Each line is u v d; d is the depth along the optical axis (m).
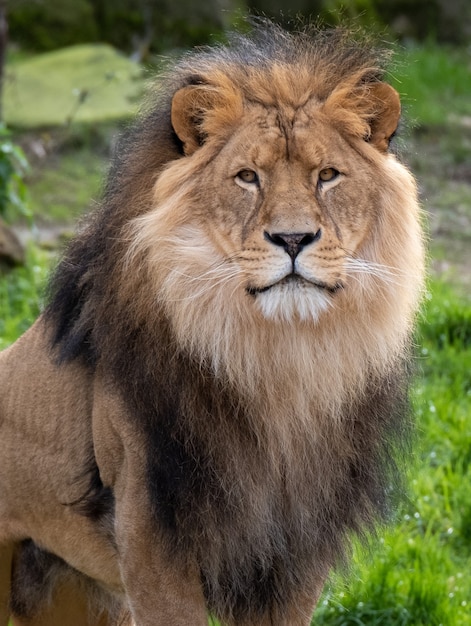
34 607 9.87
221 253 8.02
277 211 7.79
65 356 8.73
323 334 8.11
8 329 16.14
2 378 9.55
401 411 9.00
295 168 7.95
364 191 8.15
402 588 11.31
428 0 36.72
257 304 7.93
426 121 29.31
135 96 29.92
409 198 8.38
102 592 9.73
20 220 23.59
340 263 7.98
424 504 12.73
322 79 8.27
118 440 8.40
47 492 9.12
